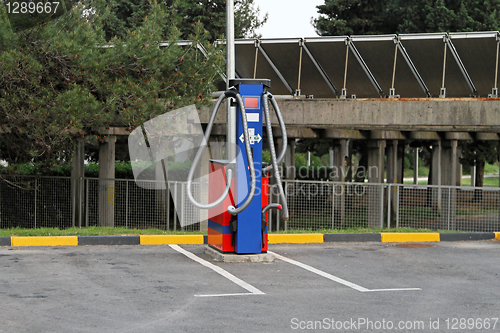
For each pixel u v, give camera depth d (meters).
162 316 5.75
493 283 7.65
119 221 15.00
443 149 22.36
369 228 13.23
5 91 11.48
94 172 18.94
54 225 15.61
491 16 29.83
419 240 11.84
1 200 15.77
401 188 13.88
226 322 5.56
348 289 7.18
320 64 17.84
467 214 13.21
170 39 12.96
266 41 17.28
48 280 7.38
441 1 30.20
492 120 14.16
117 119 12.52
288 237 11.38
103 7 13.27
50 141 11.77
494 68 16.52
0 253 9.48
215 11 32.75
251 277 7.85
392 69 17.44
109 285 7.17
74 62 11.70
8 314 5.70
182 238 11.03
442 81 16.45
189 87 13.16
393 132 20.44
